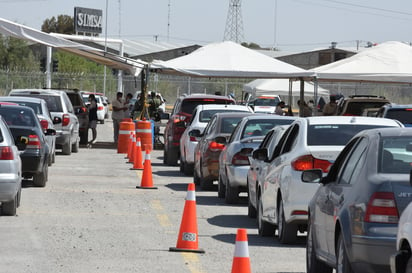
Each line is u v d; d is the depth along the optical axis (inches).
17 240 858.1
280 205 868.6
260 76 2368.4
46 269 711.1
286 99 5142.7
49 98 2091.5
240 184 1187.3
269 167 927.0
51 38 2261.3
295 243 867.4
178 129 1900.8
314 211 672.4
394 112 1553.9
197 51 2458.2
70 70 6309.1
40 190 1321.4
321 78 2390.5
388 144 576.7
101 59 2556.6
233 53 2416.3
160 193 1341.0
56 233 909.2
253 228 990.4
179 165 1941.4
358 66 2391.7
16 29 2217.0
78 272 701.3
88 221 1008.9
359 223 548.7
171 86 5438.0
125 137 2284.7
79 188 1374.3
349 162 627.5
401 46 2456.9
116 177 1592.0
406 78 2364.7
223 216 1090.1
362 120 882.1
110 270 713.0
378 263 537.3
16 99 1702.8
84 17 6210.6
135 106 2613.2
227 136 1368.1
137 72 2674.7
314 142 848.9
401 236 491.5
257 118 1250.0
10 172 1001.5
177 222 1018.1
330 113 2477.9
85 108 2491.4
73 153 2220.7
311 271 676.1
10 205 1022.4
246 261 549.3
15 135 1299.2
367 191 550.9
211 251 819.4
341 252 583.5
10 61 6240.2
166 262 754.8
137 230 948.0
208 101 1918.1
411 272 469.4
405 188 538.0
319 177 673.0
